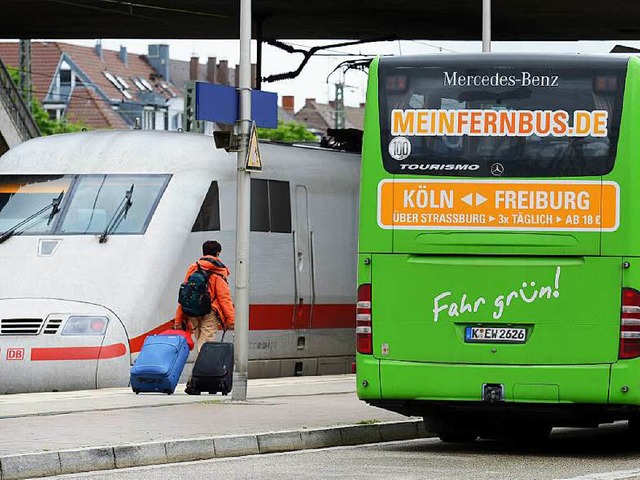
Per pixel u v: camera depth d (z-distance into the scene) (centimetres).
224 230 4406
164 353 3500
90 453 2288
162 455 2392
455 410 2588
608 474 2284
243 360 3241
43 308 4062
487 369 2520
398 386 2548
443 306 2541
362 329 2567
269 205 4606
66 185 4403
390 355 2556
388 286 2558
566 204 2519
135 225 4244
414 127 2566
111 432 2550
